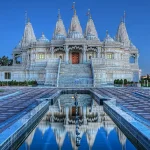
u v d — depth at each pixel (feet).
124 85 242.37
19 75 293.43
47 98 116.57
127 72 288.92
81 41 300.61
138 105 99.30
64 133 67.10
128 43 353.51
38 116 82.99
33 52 316.81
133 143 57.93
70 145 56.75
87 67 270.05
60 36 335.26
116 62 294.25
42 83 265.75
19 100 117.91
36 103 106.83
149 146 47.26
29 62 318.45
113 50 312.71
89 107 115.44
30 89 196.03
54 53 315.37
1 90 179.11
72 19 352.69
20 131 58.44
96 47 307.99
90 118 88.07
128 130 62.80
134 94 147.54
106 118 88.53
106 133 67.00
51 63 273.95
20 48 360.07
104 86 232.73
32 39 371.76
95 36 336.29
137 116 74.59
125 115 72.33
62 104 126.11
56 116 92.73
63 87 216.95
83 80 245.24
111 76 280.10
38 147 55.16
